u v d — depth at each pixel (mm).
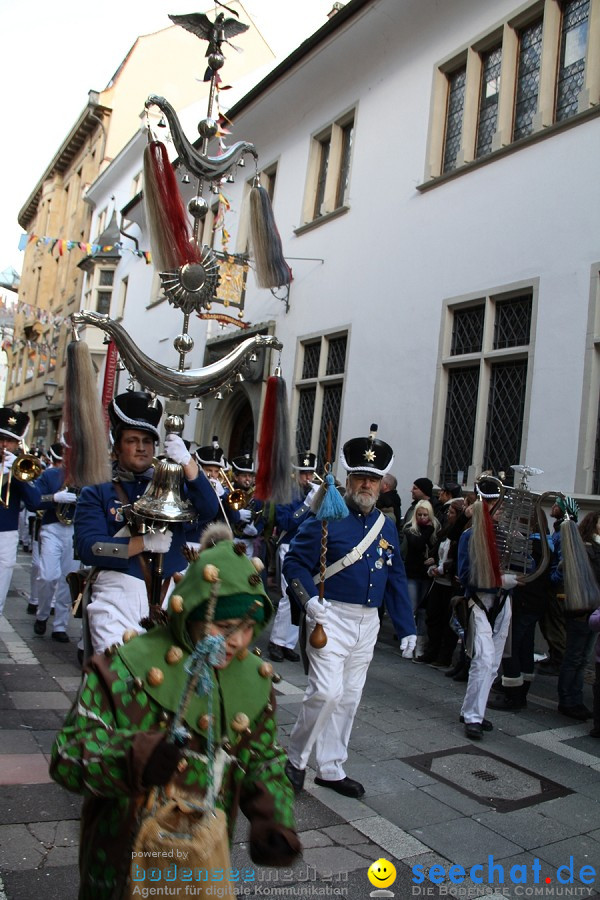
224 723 1788
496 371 8453
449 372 9086
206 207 3910
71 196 32656
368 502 4066
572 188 7668
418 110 10250
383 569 4031
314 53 11961
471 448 8555
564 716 5758
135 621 3232
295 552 3988
